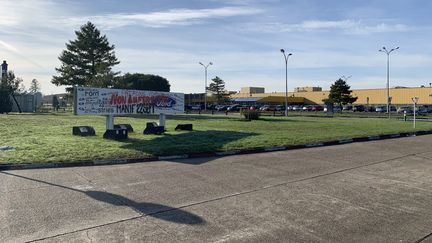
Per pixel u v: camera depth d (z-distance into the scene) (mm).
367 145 16344
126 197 7312
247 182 8734
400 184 8875
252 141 15688
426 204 7211
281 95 123438
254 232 5598
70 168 10242
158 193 7652
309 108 85250
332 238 5434
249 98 120875
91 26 65750
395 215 6512
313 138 17281
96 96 17141
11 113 48844
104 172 9703
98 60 65562
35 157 11086
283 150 14336
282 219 6191
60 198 7168
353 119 39906
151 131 18750
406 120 39438
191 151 12828
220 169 10273
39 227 5660
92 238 5273
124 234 5438
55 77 65375
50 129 20656
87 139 15805
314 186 8477
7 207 6574
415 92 95062
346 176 9664
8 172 9578
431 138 20203
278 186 8406
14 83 55094
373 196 7734
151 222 5953
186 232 5551
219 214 6387
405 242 5328
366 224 6035
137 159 11398
